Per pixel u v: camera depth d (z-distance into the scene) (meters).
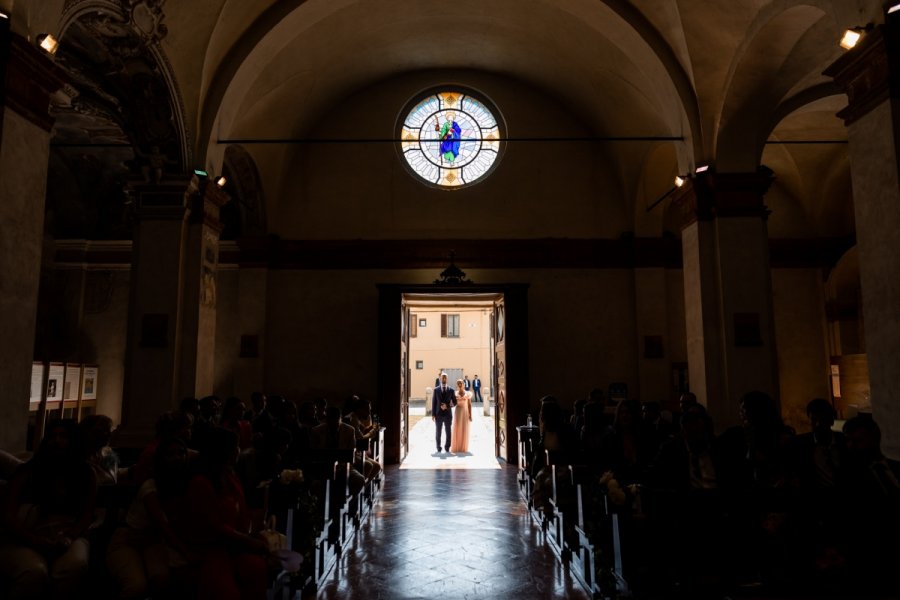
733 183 9.30
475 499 9.34
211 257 9.65
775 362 9.09
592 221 14.02
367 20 11.92
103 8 7.40
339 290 13.77
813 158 13.71
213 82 9.45
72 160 14.06
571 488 6.46
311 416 8.70
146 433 8.60
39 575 3.70
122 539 3.94
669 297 13.67
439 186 14.14
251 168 12.84
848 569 3.87
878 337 5.70
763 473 4.78
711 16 8.73
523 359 13.16
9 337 5.38
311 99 13.29
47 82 5.76
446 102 14.50
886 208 5.59
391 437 12.98
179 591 3.74
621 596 4.43
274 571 4.22
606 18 10.03
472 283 13.26
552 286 13.77
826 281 13.88
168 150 9.16
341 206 14.05
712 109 9.48
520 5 11.55
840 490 4.13
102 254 14.48
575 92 13.52
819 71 8.89
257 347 13.33
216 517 3.68
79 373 13.29
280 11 9.70
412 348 34.09
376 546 6.80
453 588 5.47
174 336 8.87
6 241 5.33
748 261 9.20
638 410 6.44
